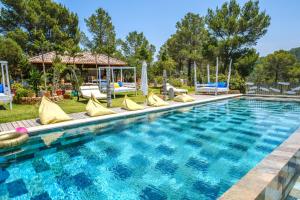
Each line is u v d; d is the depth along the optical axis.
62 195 3.24
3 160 4.52
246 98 14.70
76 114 8.16
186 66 35.94
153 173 3.94
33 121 7.00
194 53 29.75
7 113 8.09
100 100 12.13
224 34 22.84
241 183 2.30
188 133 6.49
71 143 5.56
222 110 10.30
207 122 7.91
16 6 22.69
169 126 7.29
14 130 5.93
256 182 2.31
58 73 14.82
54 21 24.14
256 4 21.59
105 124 7.42
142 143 5.59
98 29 29.91
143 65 13.41
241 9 22.09
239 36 21.56
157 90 19.73
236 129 6.92
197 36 30.55
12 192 3.32
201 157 4.67
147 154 4.85
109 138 5.98
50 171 4.04
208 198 3.15
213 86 16.31
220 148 5.21
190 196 3.20
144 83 13.57
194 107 11.03
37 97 10.84
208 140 5.83
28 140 5.69
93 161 4.48
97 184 3.56
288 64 42.03
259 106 11.53
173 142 5.66
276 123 7.71
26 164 4.33
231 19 21.44
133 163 4.38
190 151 5.02
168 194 3.26
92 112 7.80
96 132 6.52
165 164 4.32
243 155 4.75
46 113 6.79
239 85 16.77
